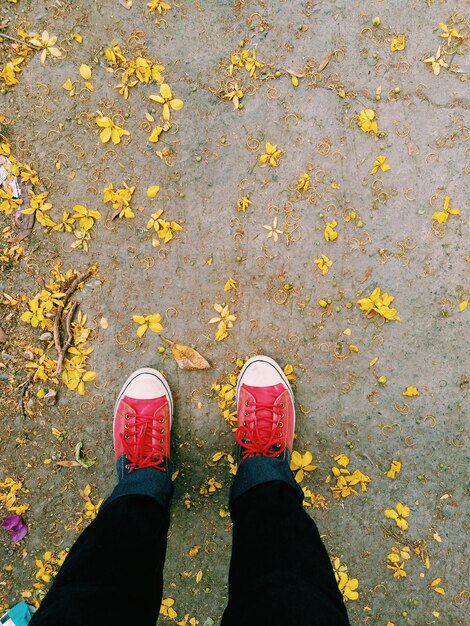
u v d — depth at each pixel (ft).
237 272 4.89
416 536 4.91
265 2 4.84
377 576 4.90
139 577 3.49
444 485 4.90
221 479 4.92
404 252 4.87
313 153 4.85
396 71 4.85
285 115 4.86
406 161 4.86
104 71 4.86
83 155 4.88
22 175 4.85
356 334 4.90
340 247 4.88
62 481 4.92
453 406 4.90
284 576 3.26
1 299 4.90
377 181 4.86
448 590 4.89
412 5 4.83
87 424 4.92
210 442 4.92
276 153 4.83
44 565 4.90
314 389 4.91
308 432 4.92
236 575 3.55
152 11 4.84
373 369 4.91
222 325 4.86
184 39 4.86
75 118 4.87
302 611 2.95
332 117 4.85
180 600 4.90
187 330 4.91
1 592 4.91
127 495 4.00
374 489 4.91
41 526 4.92
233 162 4.87
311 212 4.86
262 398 4.71
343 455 4.90
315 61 4.85
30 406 4.91
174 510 4.92
